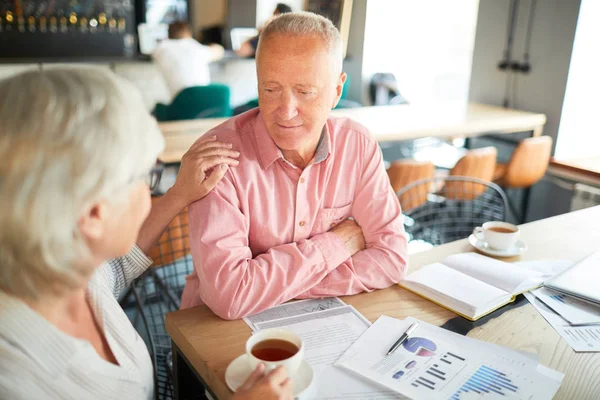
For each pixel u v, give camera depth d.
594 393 0.89
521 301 1.21
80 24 5.00
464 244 1.54
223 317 1.10
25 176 0.59
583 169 3.03
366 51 5.65
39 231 0.60
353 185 1.34
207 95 4.15
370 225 1.34
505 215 2.31
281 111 1.14
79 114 0.60
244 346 1.01
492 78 3.67
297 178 1.26
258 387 0.75
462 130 3.11
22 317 0.70
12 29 4.76
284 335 0.90
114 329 0.89
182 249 1.85
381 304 1.18
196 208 1.18
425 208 2.89
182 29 4.55
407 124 3.12
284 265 1.16
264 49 1.12
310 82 1.11
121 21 5.18
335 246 1.23
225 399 0.88
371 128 3.02
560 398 0.88
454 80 5.01
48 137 0.59
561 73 3.19
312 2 5.98
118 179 0.63
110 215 0.66
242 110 4.40
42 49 4.92
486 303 1.15
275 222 1.27
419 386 0.89
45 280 0.66
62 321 0.79
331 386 0.90
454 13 4.93
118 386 0.83
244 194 1.22
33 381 0.70
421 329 1.07
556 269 1.37
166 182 3.46
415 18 5.45
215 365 0.94
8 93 0.61
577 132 3.33
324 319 1.11
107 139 0.62
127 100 0.65
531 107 3.44
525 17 3.35
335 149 1.32
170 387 1.38
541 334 1.08
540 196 3.41
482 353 0.99
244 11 5.99
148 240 1.18
